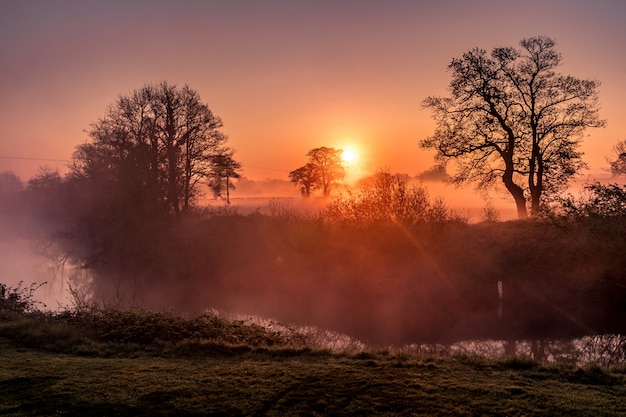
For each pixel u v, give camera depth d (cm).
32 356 936
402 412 634
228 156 4753
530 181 3397
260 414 636
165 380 764
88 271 3553
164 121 4084
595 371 833
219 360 916
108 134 4069
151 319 1223
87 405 662
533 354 1426
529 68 3381
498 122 3462
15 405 662
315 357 945
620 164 3759
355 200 2761
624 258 2109
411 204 2650
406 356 944
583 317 1948
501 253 2491
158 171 3834
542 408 644
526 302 2175
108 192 3841
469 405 655
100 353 979
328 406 656
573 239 2361
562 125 3359
